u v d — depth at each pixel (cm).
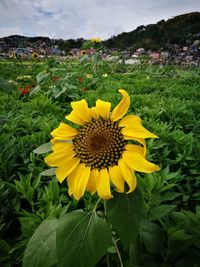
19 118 61
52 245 19
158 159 43
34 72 203
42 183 37
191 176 39
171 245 24
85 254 17
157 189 29
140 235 23
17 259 25
